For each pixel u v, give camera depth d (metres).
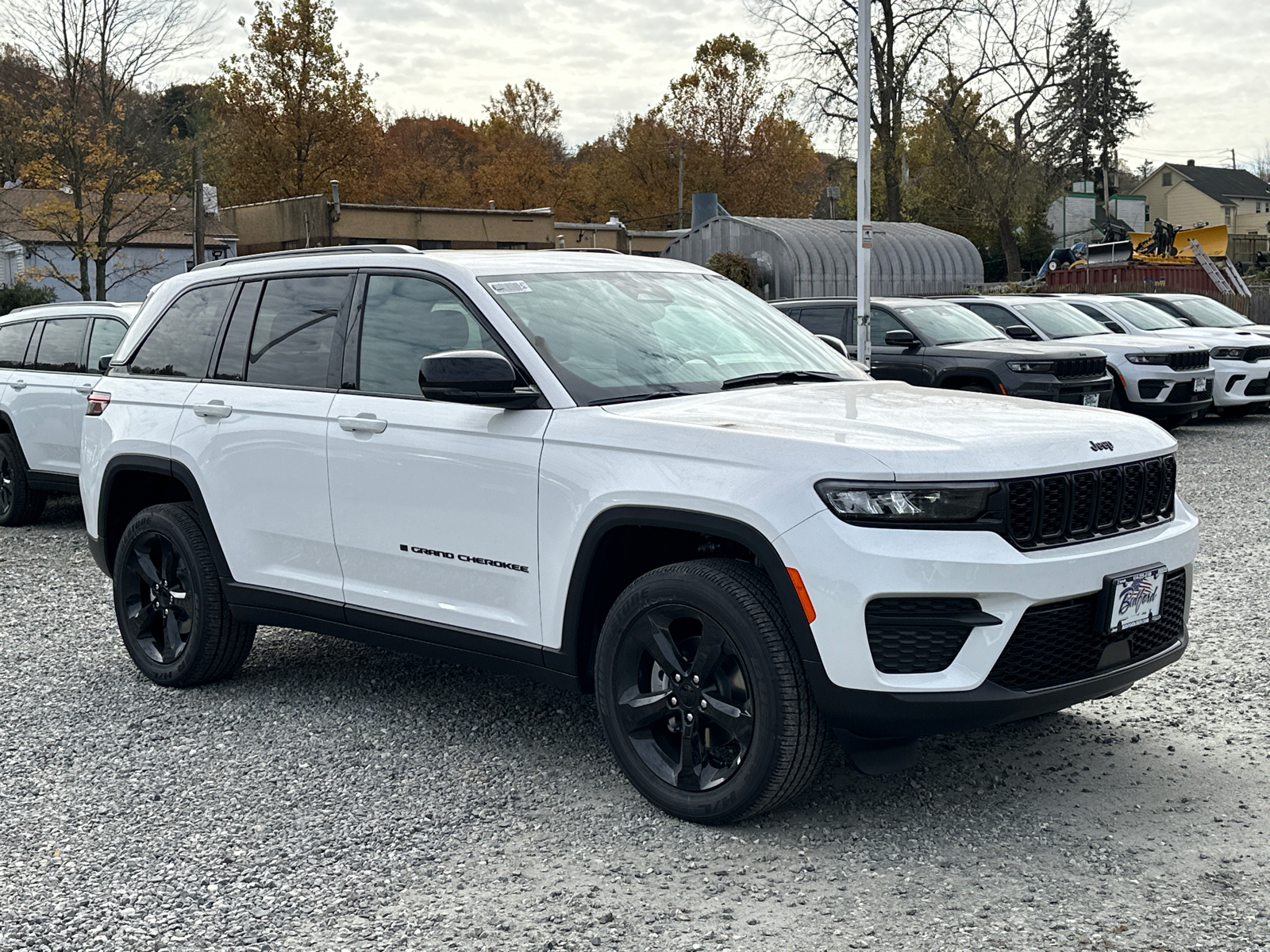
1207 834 3.64
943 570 3.34
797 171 73.06
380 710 5.09
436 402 4.43
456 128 88.94
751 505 3.50
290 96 55.31
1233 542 8.24
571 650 4.04
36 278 34.41
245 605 5.13
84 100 33.34
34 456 10.16
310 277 5.07
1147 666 3.82
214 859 3.65
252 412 5.01
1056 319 15.78
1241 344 16.42
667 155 73.00
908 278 34.28
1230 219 97.44
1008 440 3.57
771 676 3.51
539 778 4.26
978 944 3.00
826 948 3.01
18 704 5.29
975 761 4.30
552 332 4.34
